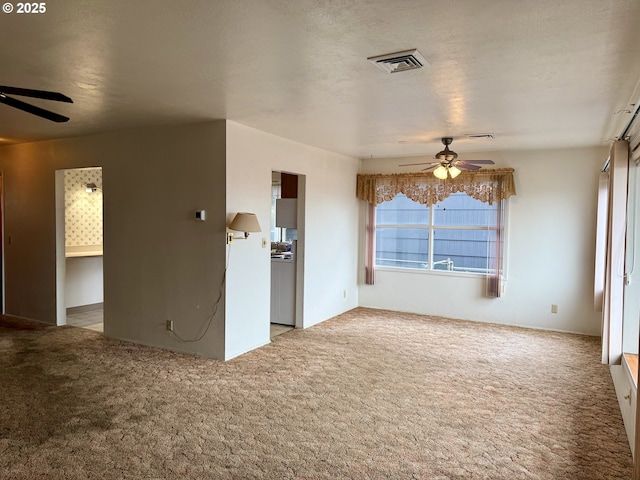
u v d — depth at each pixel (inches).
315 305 236.4
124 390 141.3
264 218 190.9
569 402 137.3
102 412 125.2
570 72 107.5
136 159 190.2
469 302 249.6
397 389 145.6
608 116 152.2
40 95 86.9
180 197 179.9
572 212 223.6
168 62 103.2
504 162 236.5
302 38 88.6
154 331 189.8
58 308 222.5
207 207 173.8
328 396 139.0
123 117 163.2
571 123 164.6
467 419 124.7
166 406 129.8
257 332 190.7
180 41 90.7
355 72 109.2
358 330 222.5
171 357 175.3
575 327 224.7
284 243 269.1
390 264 275.6
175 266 182.9
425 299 262.1
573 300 224.5
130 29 84.7
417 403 135.0
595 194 218.8
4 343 191.5
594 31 83.7
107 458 101.4
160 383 147.7
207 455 103.5
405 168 262.5
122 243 196.7
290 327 227.8
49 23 82.1
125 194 194.4
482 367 168.6
